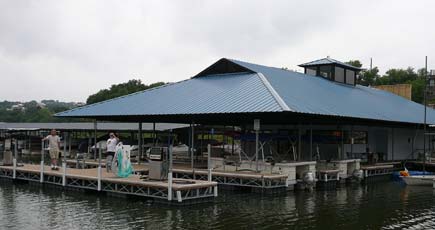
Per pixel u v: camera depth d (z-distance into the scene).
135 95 28.98
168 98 26.38
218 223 14.23
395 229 14.16
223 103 22.92
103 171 22.17
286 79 27.70
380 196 20.98
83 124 48.41
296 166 22.39
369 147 32.59
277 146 28.34
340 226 14.37
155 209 16.17
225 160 24.20
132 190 18.17
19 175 23.42
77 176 20.16
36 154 46.84
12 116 120.12
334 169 24.48
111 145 21.52
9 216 15.02
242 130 30.14
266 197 19.47
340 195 20.95
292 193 21.02
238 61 28.67
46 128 45.38
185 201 16.95
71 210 15.96
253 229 13.59
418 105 41.84
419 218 15.87
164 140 46.56
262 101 21.91
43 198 18.44
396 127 35.31
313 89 28.02
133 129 39.84
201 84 27.64
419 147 38.97
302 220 15.05
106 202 17.48
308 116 22.56
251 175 20.56
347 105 27.22
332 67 34.38
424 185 25.33
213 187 17.92
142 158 29.69
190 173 22.56
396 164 31.50
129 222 14.15
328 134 26.75
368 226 14.47
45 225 13.77
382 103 34.25
